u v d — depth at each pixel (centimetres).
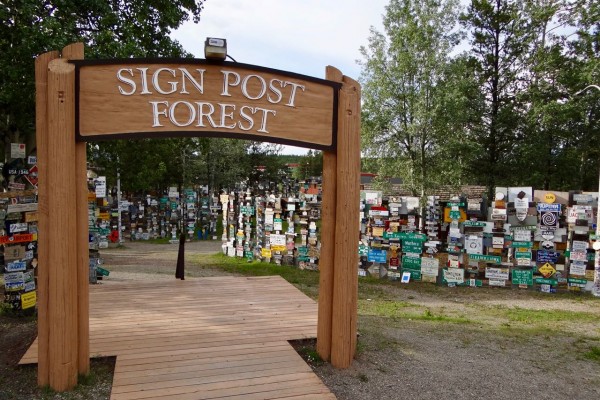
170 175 2606
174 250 1659
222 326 514
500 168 1952
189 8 1234
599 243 975
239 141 2623
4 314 567
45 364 362
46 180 354
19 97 823
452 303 877
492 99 2027
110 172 1780
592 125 1928
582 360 532
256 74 401
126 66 371
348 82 420
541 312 823
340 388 391
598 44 1922
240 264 1234
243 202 1384
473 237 1045
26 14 764
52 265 352
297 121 412
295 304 612
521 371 479
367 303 838
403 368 451
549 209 1027
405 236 1078
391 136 1727
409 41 1650
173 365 402
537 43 1969
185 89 386
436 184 1680
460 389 417
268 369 400
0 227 639
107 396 355
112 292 668
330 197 427
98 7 905
